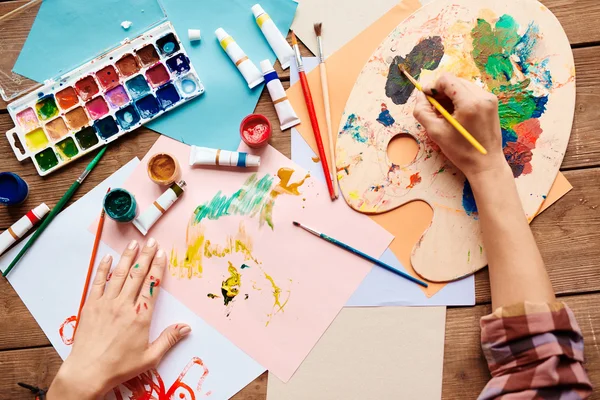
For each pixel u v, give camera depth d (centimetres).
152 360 94
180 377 97
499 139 91
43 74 101
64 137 100
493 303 88
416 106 95
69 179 100
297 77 101
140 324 94
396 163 99
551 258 97
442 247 97
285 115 99
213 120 100
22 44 100
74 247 100
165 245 99
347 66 100
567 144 98
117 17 101
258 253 99
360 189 99
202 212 100
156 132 100
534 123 98
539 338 81
